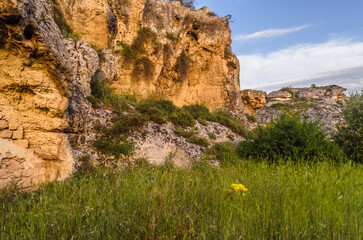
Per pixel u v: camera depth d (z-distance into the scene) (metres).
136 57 16.80
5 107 4.96
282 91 39.97
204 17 22.25
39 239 2.57
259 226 2.69
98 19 15.74
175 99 21.02
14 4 4.29
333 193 3.70
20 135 5.15
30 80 5.16
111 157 7.73
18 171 4.79
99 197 3.83
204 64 22.77
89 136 8.20
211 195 3.71
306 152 7.70
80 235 2.63
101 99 10.90
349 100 11.22
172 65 19.72
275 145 8.54
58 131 5.81
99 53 14.63
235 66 26.27
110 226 2.78
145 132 9.83
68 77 5.81
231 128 16.59
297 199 3.37
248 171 5.66
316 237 2.57
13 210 3.46
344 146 9.84
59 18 13.27
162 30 18.80
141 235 2.70
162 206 3.22
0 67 4.86
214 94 22.84
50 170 5.45
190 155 9.73
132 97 14.73
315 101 35.50
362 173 5.63
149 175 5.70
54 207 3.32
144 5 17.61
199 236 2.60
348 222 2.78
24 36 4.87
